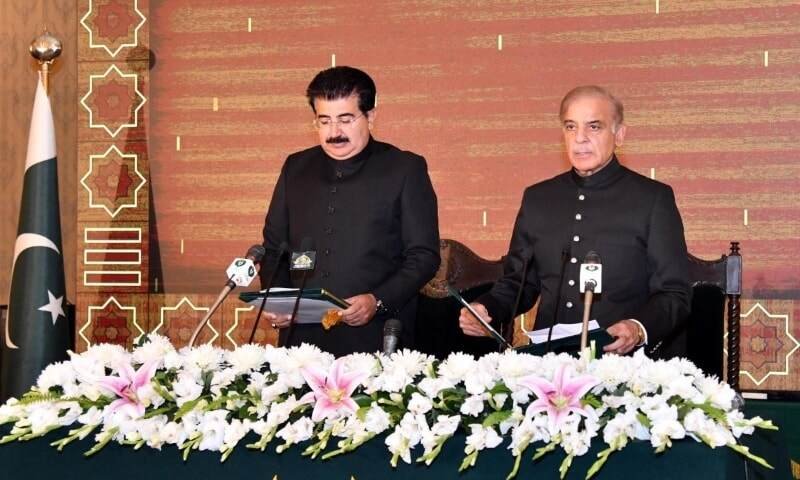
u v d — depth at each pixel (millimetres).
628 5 6516
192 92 7145
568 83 6613
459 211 6785
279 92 7047
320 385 2479
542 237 3820
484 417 2373
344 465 2451
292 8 7016
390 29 6879
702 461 2240
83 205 7250
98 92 7242
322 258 4051
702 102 6422
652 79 6484
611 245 3707
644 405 2254
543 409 2297
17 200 7312
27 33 7375
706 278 4766
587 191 3793
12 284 5434
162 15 7176
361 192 4070
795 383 6270
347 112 4004
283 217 4203
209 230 7117
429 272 4016
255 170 7066
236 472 2521
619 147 6531
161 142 7180
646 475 2271
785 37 6309
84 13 7266
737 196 6383
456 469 2375
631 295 3684
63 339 5438
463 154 6781
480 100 6758
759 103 6352
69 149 7418
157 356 2646
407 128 6852
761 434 2553
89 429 2592
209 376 2598
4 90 7359
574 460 2320
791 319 6285
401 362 2457
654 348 3590
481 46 6754
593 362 2371
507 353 2438
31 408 2643
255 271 3141
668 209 3711
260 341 7000
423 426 2355
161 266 7164
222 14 7102
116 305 7191
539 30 6664
